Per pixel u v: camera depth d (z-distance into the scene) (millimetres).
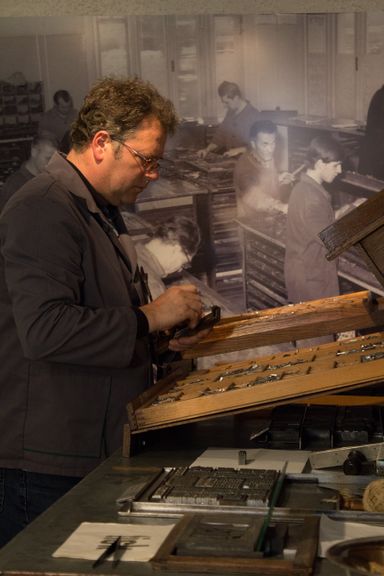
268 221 4184
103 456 2135
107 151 2207
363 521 1490
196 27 4047
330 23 4043
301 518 1501
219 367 2359
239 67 4090
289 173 4156
